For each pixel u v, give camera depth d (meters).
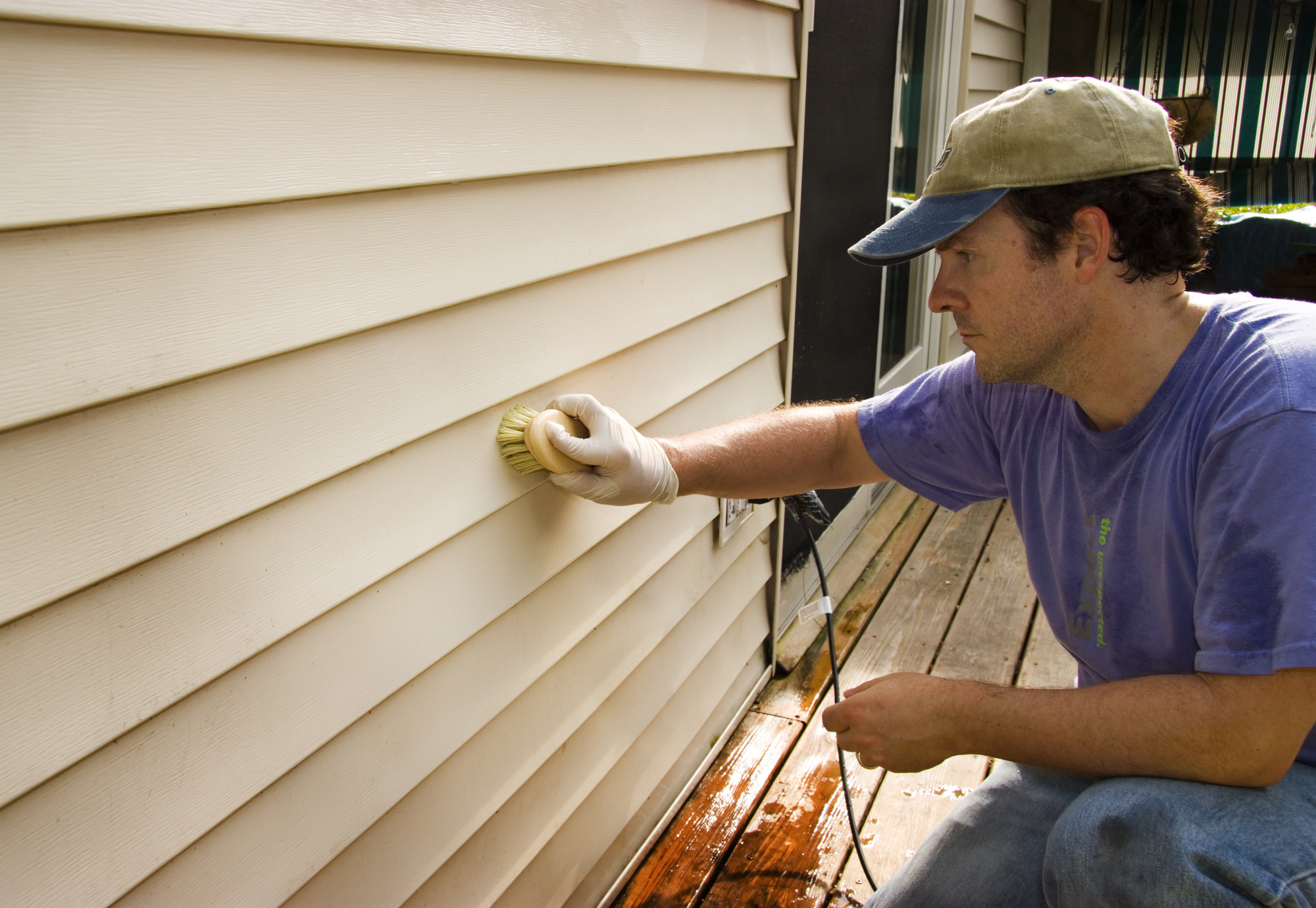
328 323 0.98
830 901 1.73
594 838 1.67
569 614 1.50
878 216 2.95
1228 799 1.10
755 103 1.87
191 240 0.84
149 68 0.78
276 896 1.02
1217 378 1.11
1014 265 1.12
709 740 2.12
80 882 0.82
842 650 2.54
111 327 0.78
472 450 1.22
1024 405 1.38
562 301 1.36
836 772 2.07
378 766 1.15
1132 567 1.25
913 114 3.52
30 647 0.76
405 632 1.15
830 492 2.88
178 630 0.88
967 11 3.76
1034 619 2.70
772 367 2.19
